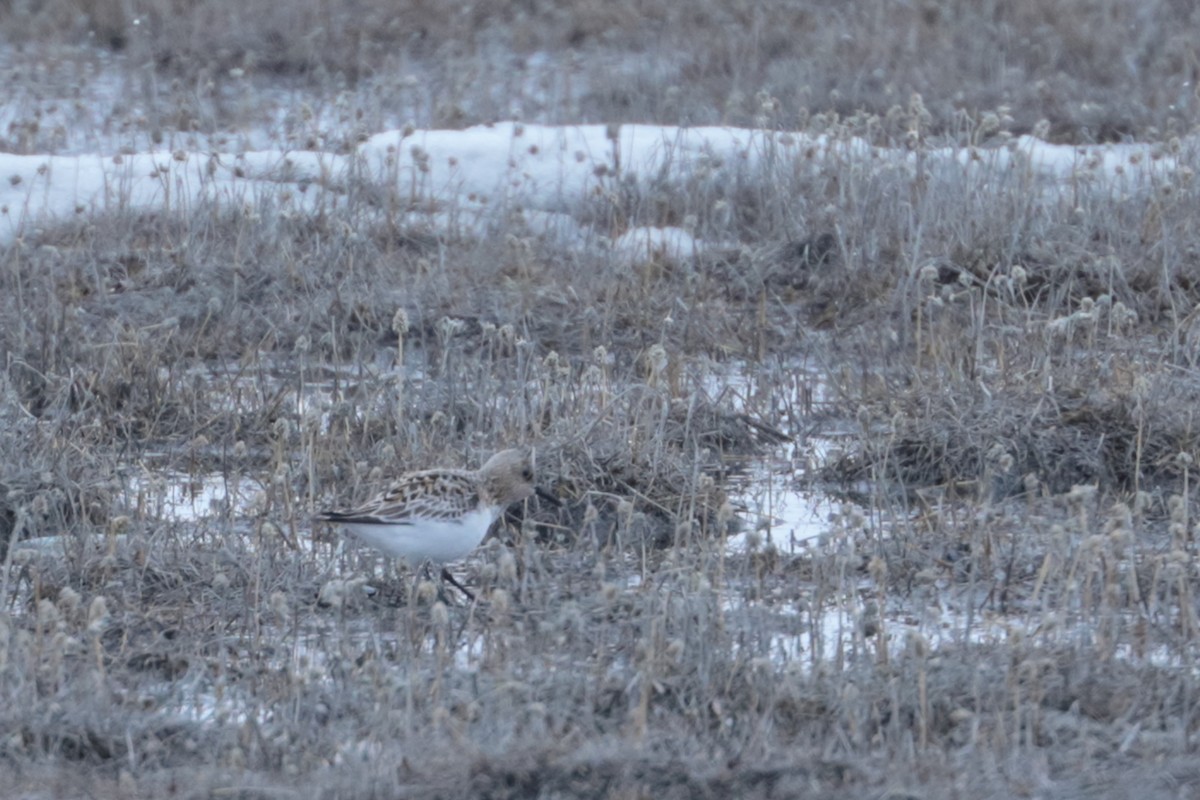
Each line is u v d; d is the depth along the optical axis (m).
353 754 9.82
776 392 18.17
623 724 10.41
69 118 28.09
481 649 11.95
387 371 18.12
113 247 21.34
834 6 36.12
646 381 17.17
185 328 19.67
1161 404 16.47
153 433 16.91
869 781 9.46
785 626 12.22
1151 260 20.50
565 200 23.98
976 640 12.09
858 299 20.56
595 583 13.01
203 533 14.01
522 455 13.48
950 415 16.44
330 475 15.47
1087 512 14.26
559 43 34.84
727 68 32.19
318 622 12.52
